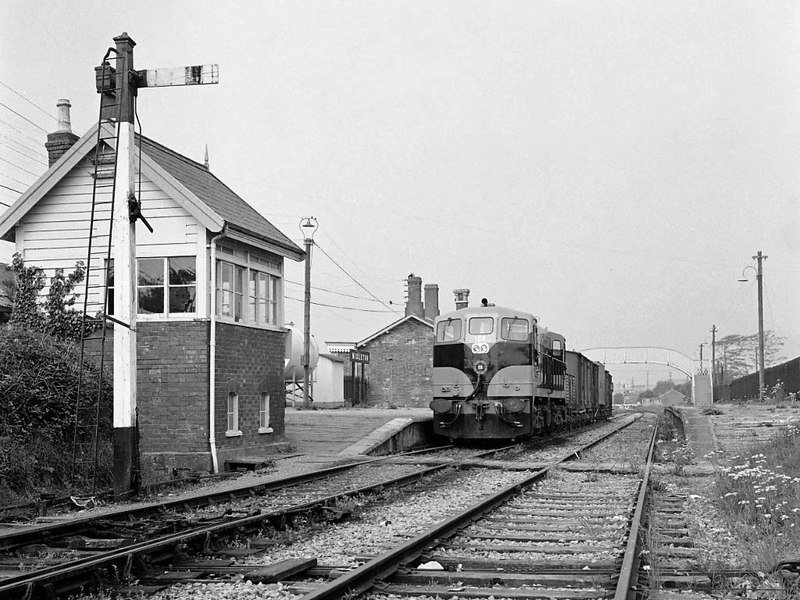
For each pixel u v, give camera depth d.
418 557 7.89
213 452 17.64
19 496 12.69
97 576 7.02
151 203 18.27
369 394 52.56
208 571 7.61
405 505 11.98
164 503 10.99
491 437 24.83
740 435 25.14
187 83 13.77
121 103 13.65
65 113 20.75
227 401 18.59
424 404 51.53
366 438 23.27
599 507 11.57
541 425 27.17
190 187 18.66
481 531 9.55
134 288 13.69
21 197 18.39
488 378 24.98
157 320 18.05
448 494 13.25
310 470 17.06
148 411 18.00
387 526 10.13
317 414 29.05
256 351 20.14
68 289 18.11
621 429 38.06
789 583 6.88
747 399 58.19
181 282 18.23
